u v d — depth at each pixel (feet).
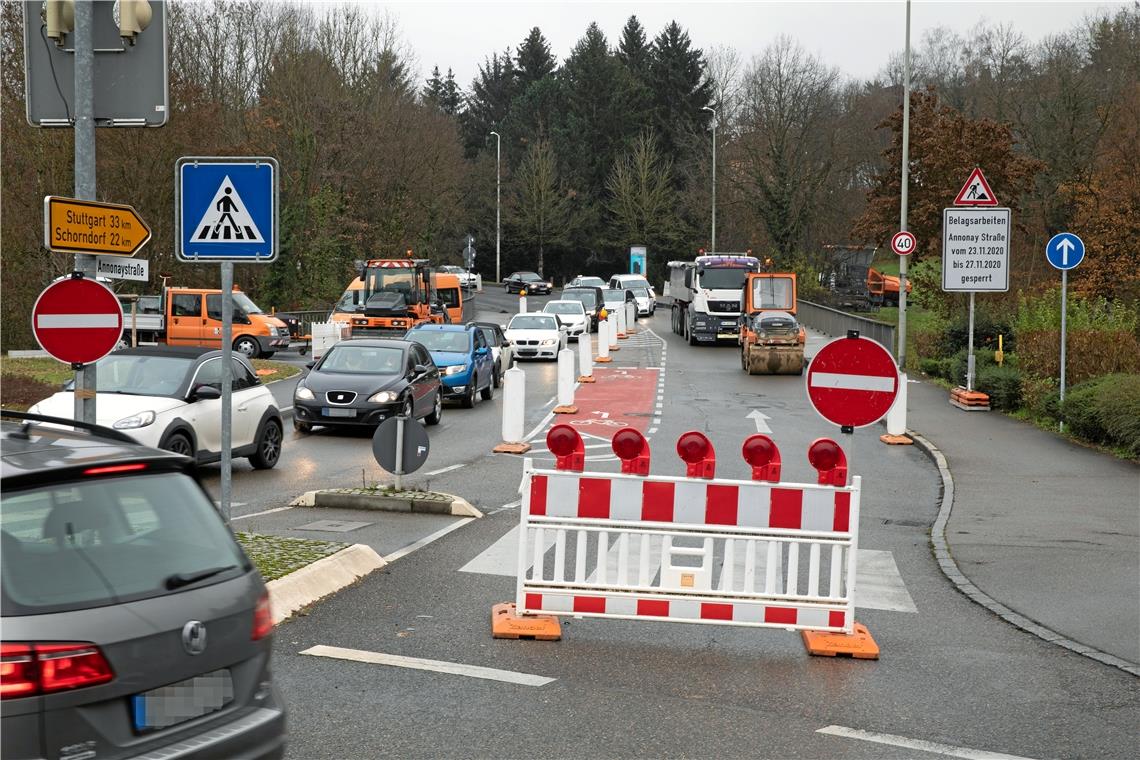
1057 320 89.97
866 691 23.38
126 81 28.89
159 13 28.81
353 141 189.37
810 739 20.39
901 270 97.86
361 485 49.11
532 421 77.00
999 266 78.74
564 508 26.78
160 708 13.84
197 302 126.52
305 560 30.76
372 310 131.23
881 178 150.71
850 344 28.89
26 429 15.72
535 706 21.66
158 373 49.42
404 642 25.59
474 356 86.99
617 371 117.08
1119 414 59.62
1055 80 172.86
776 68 224.74
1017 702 22.93
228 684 14.78
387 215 214.69
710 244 267.80
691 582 26.71
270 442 54.34
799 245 224.74
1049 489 50.01
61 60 29.14
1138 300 104.78
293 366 113.50
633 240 314.96
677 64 336.90
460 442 65.82
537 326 132.98
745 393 96.02
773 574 26.58
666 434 69.41
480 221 326.65
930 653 26.40
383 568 32.78
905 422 67.77
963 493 49.03
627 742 19.92
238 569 15.37
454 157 273.75
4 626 12.69
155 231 127.75
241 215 29.48
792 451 62.95
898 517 44.47
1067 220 160.15
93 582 13.61
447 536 37.73
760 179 221.66
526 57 398.01
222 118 156.46
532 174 325.01
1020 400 76.48
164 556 14.55
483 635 26.37
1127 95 129.18
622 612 26.61
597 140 337.93
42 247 112.88
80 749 13.03
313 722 20.39
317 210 181.68
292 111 185.88
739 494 26.53
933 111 150.00
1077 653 26.63
